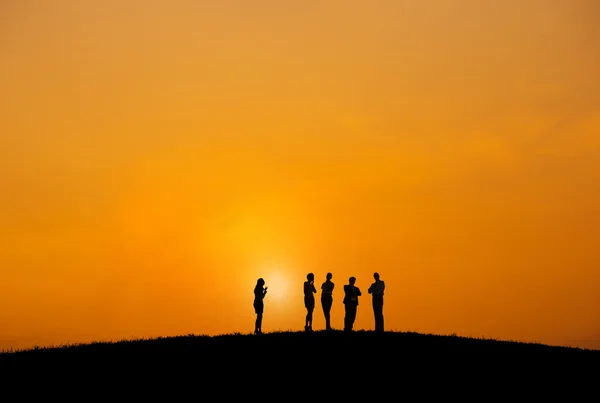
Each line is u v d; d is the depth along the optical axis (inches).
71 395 963.3
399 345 1312.7
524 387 1083.3
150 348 1266.0
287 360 1176.2
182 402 952.9
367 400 993.5
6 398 943.0
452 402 1000.9
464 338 1461.6
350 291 1497.3
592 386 1101.7
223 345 1286.9
